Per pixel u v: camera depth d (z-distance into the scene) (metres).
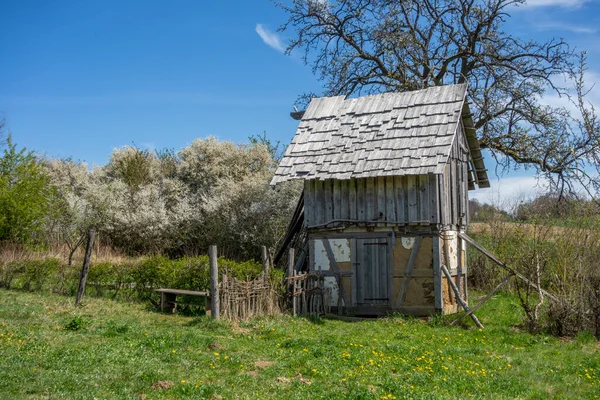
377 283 17.55
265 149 32.31
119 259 25.55
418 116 18.53
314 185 18.58
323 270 18.20
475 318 15.71
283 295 16.16
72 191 33.12
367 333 14.39
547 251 15.91
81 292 16.72
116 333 12.10
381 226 17.64
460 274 19.02
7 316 13.59
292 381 9.05
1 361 8.95
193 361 9.91
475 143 20.61
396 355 11.41
